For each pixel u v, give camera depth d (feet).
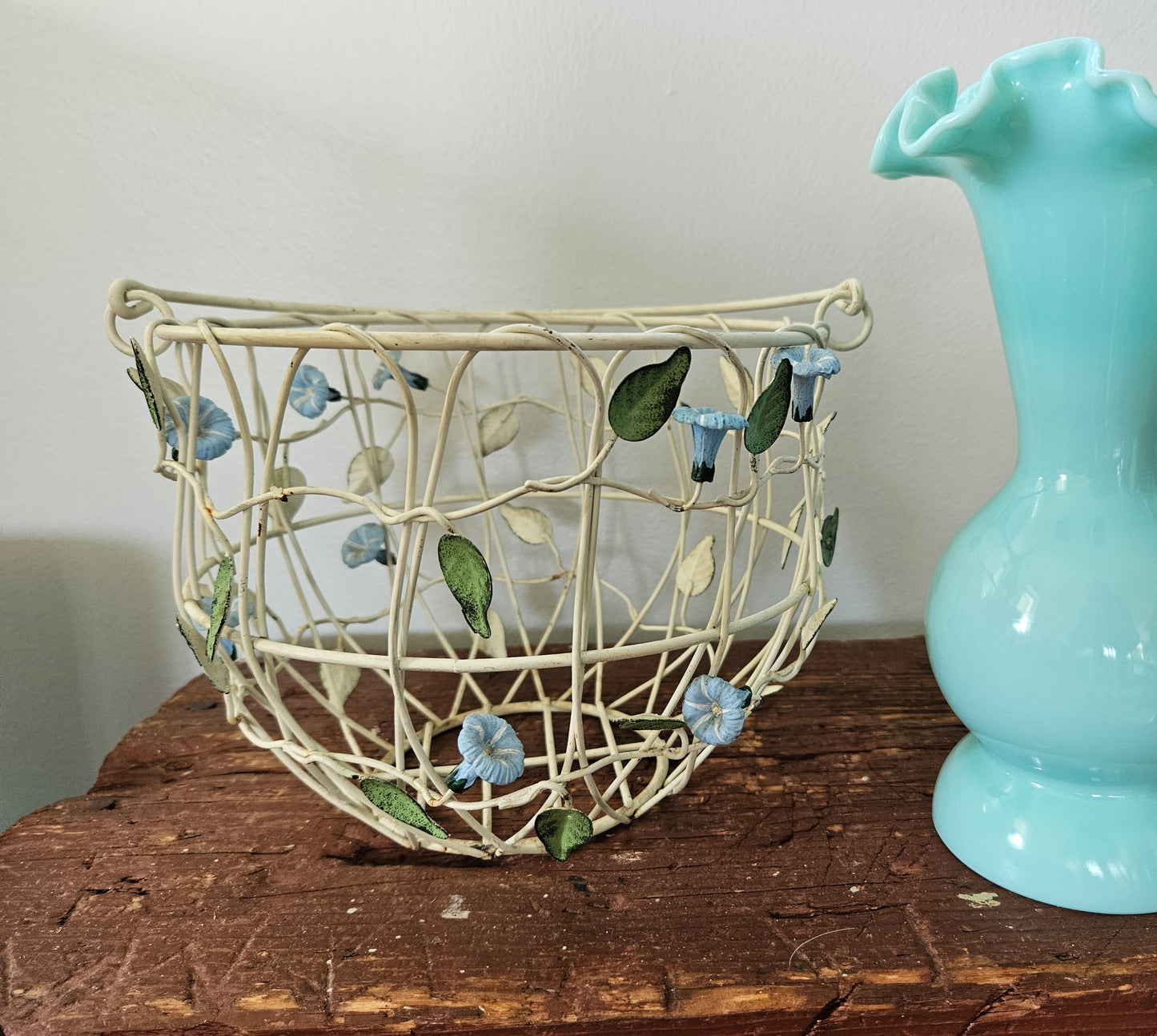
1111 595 1.01
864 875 1.20
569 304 1.90
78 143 1.76
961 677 1.15
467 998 0.98
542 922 1.11
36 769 2.11
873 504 2.06
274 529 1.64
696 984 0.99
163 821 1.37
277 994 0.99
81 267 1.83
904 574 2.11
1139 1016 0.98
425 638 2.09
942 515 2.07
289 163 1.80
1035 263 1.01
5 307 1.84
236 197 1.81
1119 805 1.12
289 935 1.09
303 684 1.64
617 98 1.79
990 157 0.95
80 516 1.99
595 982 1.00
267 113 1.77
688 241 1.88
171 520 2.01
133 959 1.05
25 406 1.90
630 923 1.10
